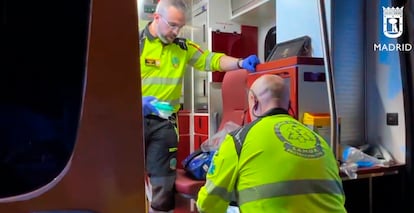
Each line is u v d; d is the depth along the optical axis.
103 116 0.62
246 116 3.03
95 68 0.61
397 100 2.46
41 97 0.66
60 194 0.60
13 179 0.63
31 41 0.66
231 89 3.31
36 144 0.65
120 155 0.62
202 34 4.92
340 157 2.34
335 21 2.51
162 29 2.31
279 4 3.00
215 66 2.64
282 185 1.46
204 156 2.41
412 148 2.31
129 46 0.63
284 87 1.77
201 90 4.93
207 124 4.74
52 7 0.66
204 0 4.83
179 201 2.41
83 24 0.65
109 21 0.62
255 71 2.65
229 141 1.63
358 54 2.63
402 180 2.36
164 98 2.38
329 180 1.53
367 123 2.66
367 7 2.63
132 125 0.63
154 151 2.28
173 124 2.36
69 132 0.65
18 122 0.66
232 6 4.75
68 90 0.66
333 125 2.03
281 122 1.63
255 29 4.89
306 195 1.46
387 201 2.42
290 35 2.87
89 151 0.61
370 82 2.63
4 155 0.64
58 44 0.66
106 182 0.62
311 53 2.62
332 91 2.02
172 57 2.42
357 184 2.43
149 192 2.12
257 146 1.54
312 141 1.60
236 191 1.59
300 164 1.49
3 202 0.59
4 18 0.66
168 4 2.30
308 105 2.35
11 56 0.66
